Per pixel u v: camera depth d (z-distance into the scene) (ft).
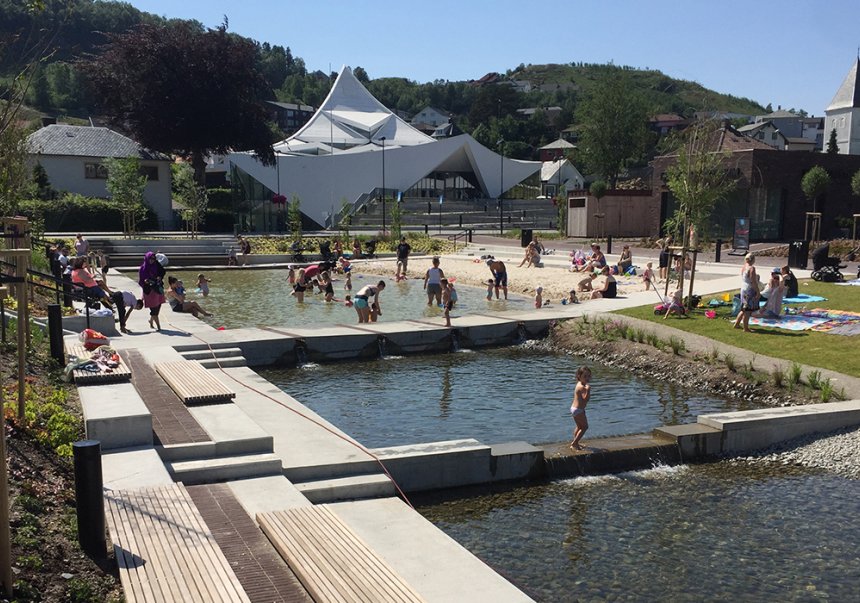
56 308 39.83
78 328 52.70
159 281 57.31
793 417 38.34
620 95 277.23
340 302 82.23
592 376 51.57
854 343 51.26
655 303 69.82
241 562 21.20
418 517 26.17
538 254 106.93
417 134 291.38
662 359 52.37
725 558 25.84
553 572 24.81
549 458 34.12
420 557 22.54
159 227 187.32
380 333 58.13
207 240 142.10
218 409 34.86
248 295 88.74
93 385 35.73
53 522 21.74
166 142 186.50
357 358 57.47
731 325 58.54
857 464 34.99
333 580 19.51
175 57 184.14
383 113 306.76
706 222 65.92
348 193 236.43
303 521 23.57
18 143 59.31
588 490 32.45
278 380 50.78
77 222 166.50
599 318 63.77
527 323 63.62
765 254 108.27
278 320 69.67
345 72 313.94
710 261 102.94
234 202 204.54
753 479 33.83
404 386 49.08
